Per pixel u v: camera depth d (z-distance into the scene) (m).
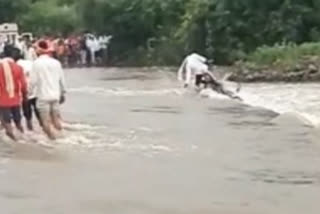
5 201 17.95
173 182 20.27
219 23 70.25
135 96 43.31
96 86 50.81
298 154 24.38
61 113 34.72
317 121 31.89
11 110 26.34
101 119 32.62
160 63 76.75
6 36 63.78
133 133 28.55
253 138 27.45
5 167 21.86
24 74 26.78
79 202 17.95
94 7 81.94
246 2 69.94
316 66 54.66
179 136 27.92
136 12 79.88
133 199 18.34
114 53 80.69
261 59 56.97
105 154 24.11
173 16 79.19
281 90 47.22
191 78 45.31
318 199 18.67
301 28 68.06
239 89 45.94
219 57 70.69
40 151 24.44
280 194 19.12
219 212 17.33
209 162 23.06
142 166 22.28
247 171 21.83
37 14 93.56
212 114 34.66
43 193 18.78
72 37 82.81
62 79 26.72
